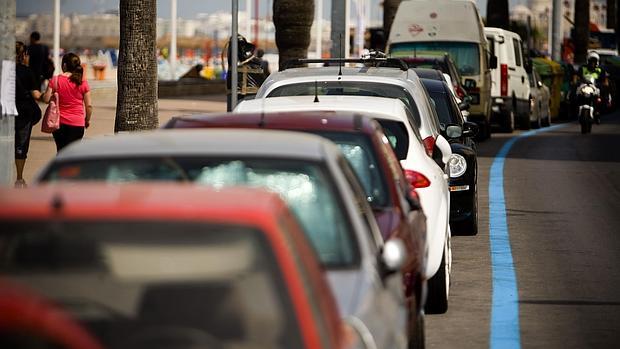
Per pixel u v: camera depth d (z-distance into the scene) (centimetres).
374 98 2214
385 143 1814
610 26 18000
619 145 6438
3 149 2309
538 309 2208
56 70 10262
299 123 1741
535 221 3422
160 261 918
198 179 1309
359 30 11488
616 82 11094
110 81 11331
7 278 905
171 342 909
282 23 5906
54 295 912
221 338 912
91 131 5666
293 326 909
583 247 2944
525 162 5325
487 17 10425
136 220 918
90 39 19238
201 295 915
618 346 1919
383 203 1655
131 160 1321
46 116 3547
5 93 2284
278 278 914
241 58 4359
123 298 914
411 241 1582
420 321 1623
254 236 918
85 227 919
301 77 2617
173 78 13750
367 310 1136
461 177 3064
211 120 1734
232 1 3475
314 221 1291
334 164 1336
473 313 2175
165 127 1711
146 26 3334
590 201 3894
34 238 916
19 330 861
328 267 1237
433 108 2964
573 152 5925
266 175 1370
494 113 7525
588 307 2223
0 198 947
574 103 9712
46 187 992
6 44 2270
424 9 6894
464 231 3123
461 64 6788
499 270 2620
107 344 905
